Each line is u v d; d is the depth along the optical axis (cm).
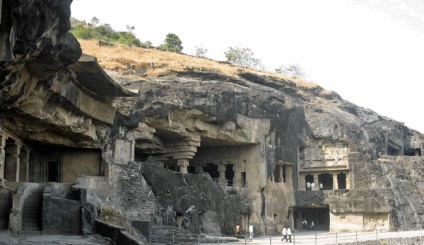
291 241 3716
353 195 4969
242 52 8656
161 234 3259
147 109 3781
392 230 4803
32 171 3544
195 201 3791
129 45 5650
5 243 2114
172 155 4231
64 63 2308
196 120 4159
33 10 1802
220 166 4766
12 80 2128
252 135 4556
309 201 5100
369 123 5972
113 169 3503
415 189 5347
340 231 4978
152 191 3559
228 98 4244
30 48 1953
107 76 2905
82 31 6419
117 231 2469
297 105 5256
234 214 4200
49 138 3275
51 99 2800
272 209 4769
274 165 4784
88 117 3234
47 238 2367
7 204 2562
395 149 6438
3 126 2838
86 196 2630
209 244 3195
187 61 5059
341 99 6319
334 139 5275
